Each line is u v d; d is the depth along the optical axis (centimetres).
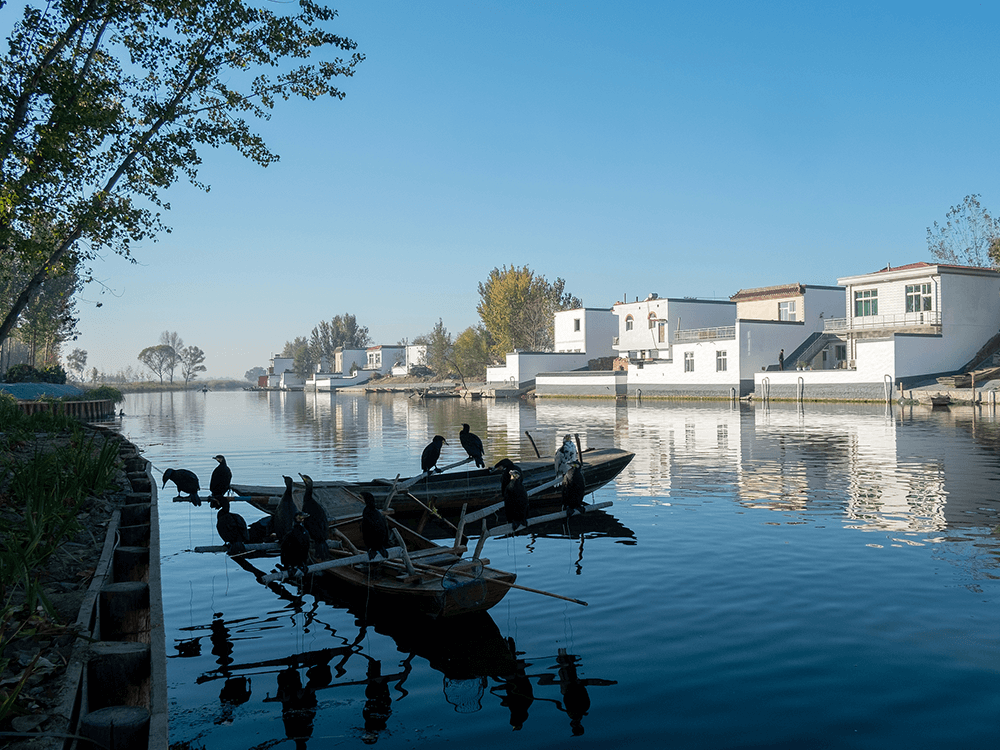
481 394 8312
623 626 882
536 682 738
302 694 724
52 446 1781
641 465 2248
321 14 1805
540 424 3991
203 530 1500
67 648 642
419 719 666
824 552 1185
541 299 10212
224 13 1728
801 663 756
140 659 625
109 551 958
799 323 6206
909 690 689
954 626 847
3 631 663
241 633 904
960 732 612
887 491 1720
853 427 3366
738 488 1817
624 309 7619
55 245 1761
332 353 16988
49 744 482
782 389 5641
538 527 1461
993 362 5203
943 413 4109
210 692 731
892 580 1027
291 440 3456
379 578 994
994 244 5597
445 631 894
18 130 1527
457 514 1642
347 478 2144
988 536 1270
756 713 654
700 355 6244
